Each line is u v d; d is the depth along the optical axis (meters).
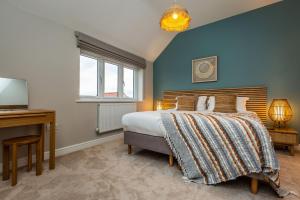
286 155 2.45
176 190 1.50
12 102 1.94
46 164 2.08
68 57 2.57
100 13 2.65
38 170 1.77
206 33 3.75
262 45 3.11
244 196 1.42
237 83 3.37
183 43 4.08
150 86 4.54
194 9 3.20
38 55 2.21
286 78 2.89
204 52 3.78
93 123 2.98
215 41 3.63
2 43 1.90
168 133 1.96
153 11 3.10
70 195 1.40
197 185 1.60
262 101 3.06
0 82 1.87
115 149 2.75
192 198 1.38
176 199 1.37
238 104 2.97
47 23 2.30
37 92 2.21
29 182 1.62
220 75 3.56
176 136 1.90
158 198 1.38
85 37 2.75
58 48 2.44
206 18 3.51
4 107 1.88
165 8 3.07
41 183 1.60
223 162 1.57
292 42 2.84
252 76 3.21
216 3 3.05
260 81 3.12
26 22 2.09
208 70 3.67
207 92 3.68
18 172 1.84
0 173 1.82
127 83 4.00
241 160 1.49
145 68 4.34
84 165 2.05
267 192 1.48
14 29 1.99
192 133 1.79
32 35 2.15
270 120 3.00
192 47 3.94
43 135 2.03
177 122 1.93
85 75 2.99
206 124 1.72
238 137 1.53
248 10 3.24
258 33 3.15
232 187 1.57
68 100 2.57
